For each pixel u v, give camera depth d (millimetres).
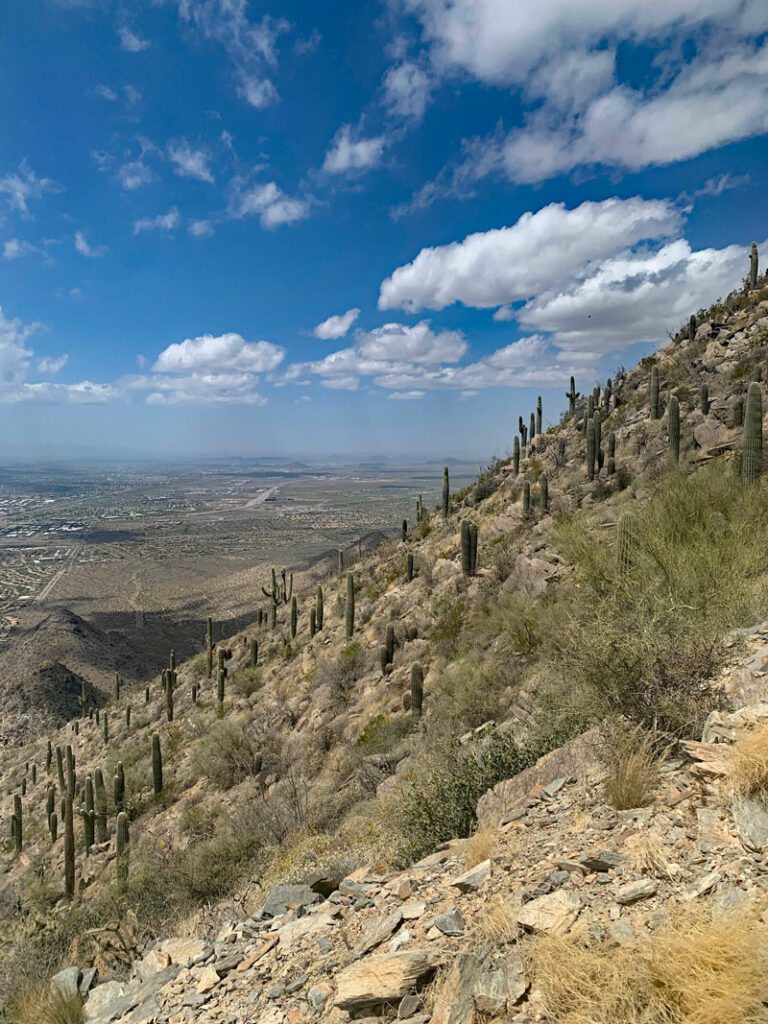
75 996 4484
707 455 18188
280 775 19109
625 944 2195
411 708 16922
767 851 2465
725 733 3605
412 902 3629
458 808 5520
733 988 1780
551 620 11953
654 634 4461
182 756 29656
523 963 2412
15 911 16453
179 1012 3512
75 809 33500
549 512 23141
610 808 3572
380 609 27688
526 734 7090
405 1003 2600
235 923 4887
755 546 7785
